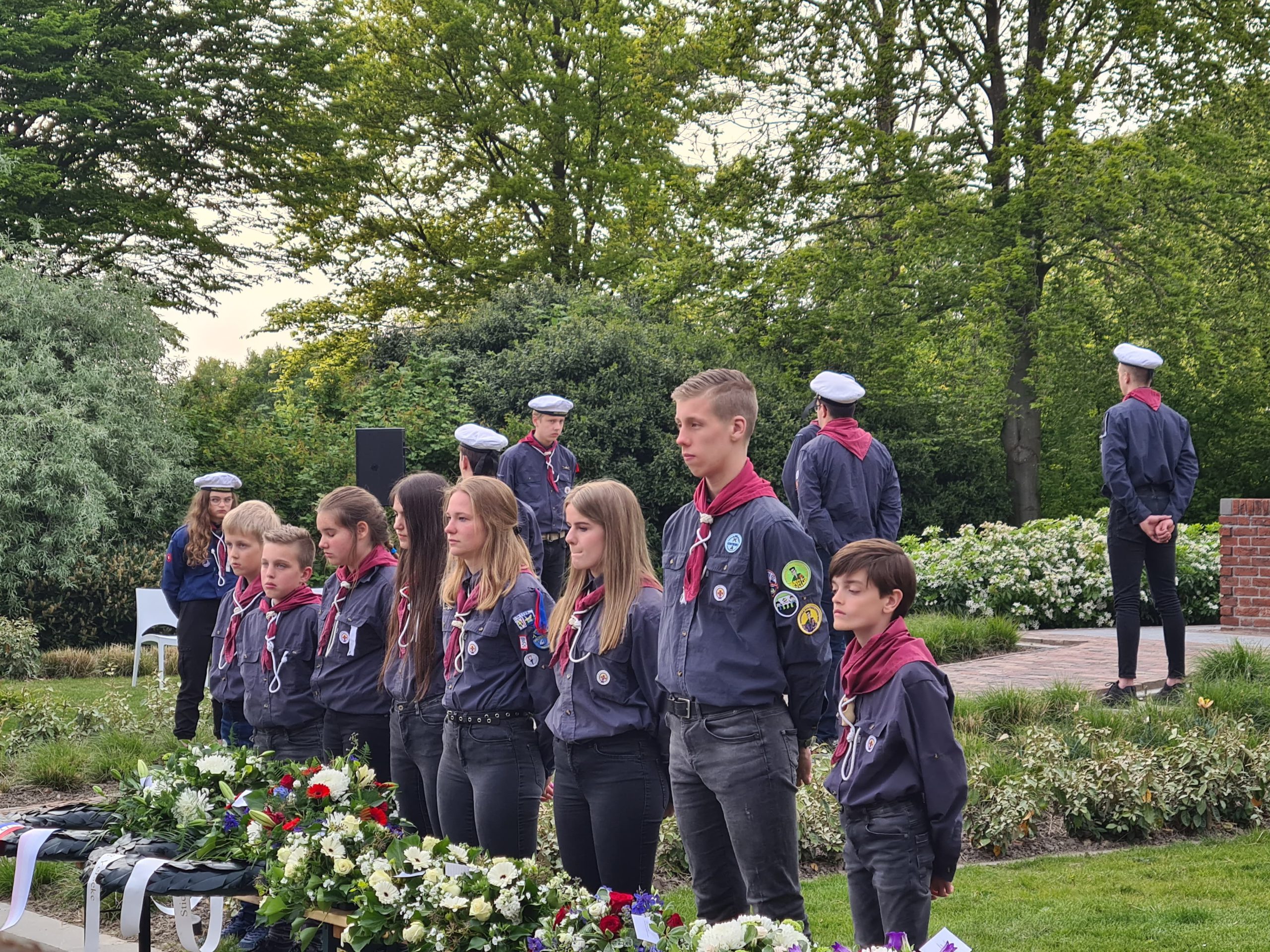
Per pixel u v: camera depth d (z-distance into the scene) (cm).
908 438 2456
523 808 406
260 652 511
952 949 286
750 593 341
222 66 2084
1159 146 2156
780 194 2316
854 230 2367
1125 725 738
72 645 1617
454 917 329
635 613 371
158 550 1730
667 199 2516
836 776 340
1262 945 429
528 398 2055
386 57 2955
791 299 2352
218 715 723
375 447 923
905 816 325
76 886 549
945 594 1339
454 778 414
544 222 3020
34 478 1633
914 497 2527
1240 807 644
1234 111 2242
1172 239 2122
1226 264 2250
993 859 592
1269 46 2120
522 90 2923
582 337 2116
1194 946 432
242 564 548
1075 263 2214
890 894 322
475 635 406
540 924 325
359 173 2394
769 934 290
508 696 404
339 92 2466
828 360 2328
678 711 347
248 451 1925
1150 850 594
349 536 478
